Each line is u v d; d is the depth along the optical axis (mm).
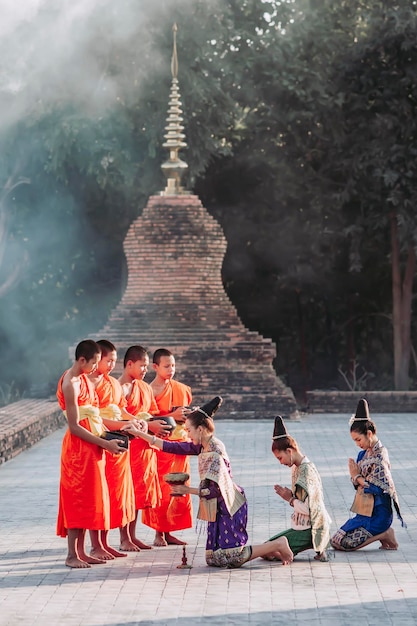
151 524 13375
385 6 37969
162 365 13930
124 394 13398
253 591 10898
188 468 13602
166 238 32438
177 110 33531
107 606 10336
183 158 37344
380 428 28594
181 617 9922
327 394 33750
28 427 24328
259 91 39750
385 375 44219
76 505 12031
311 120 39812
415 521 14883
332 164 39594
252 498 16812
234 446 23906
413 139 37531
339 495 16938
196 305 32250
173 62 34219
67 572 11852
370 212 38688
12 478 19562
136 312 32312
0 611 10156
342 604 10359
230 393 31078
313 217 41344
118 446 12031
